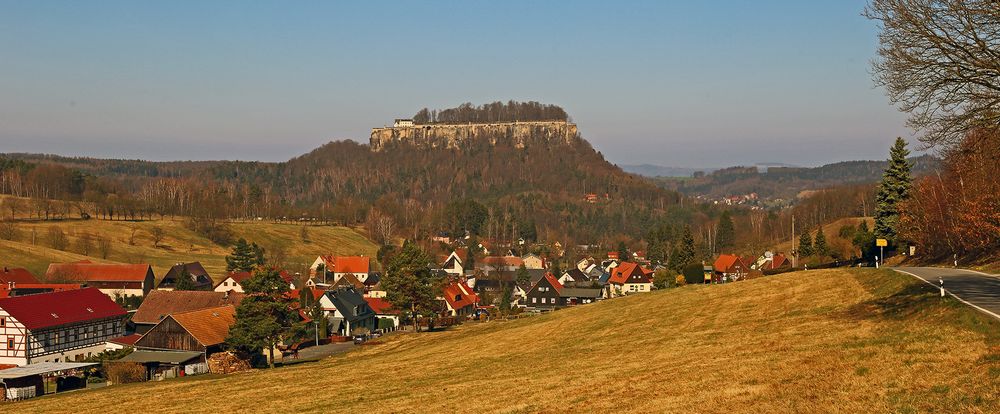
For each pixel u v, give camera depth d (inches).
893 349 1067.3
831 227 6756.9
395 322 4456.2
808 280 2065.7
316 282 6309.1
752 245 7347.4
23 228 6973.4
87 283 5211.6
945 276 1755.7
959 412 757.9
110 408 1724.9
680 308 2048.5
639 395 1091.9
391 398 1408.7
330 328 3826.3
